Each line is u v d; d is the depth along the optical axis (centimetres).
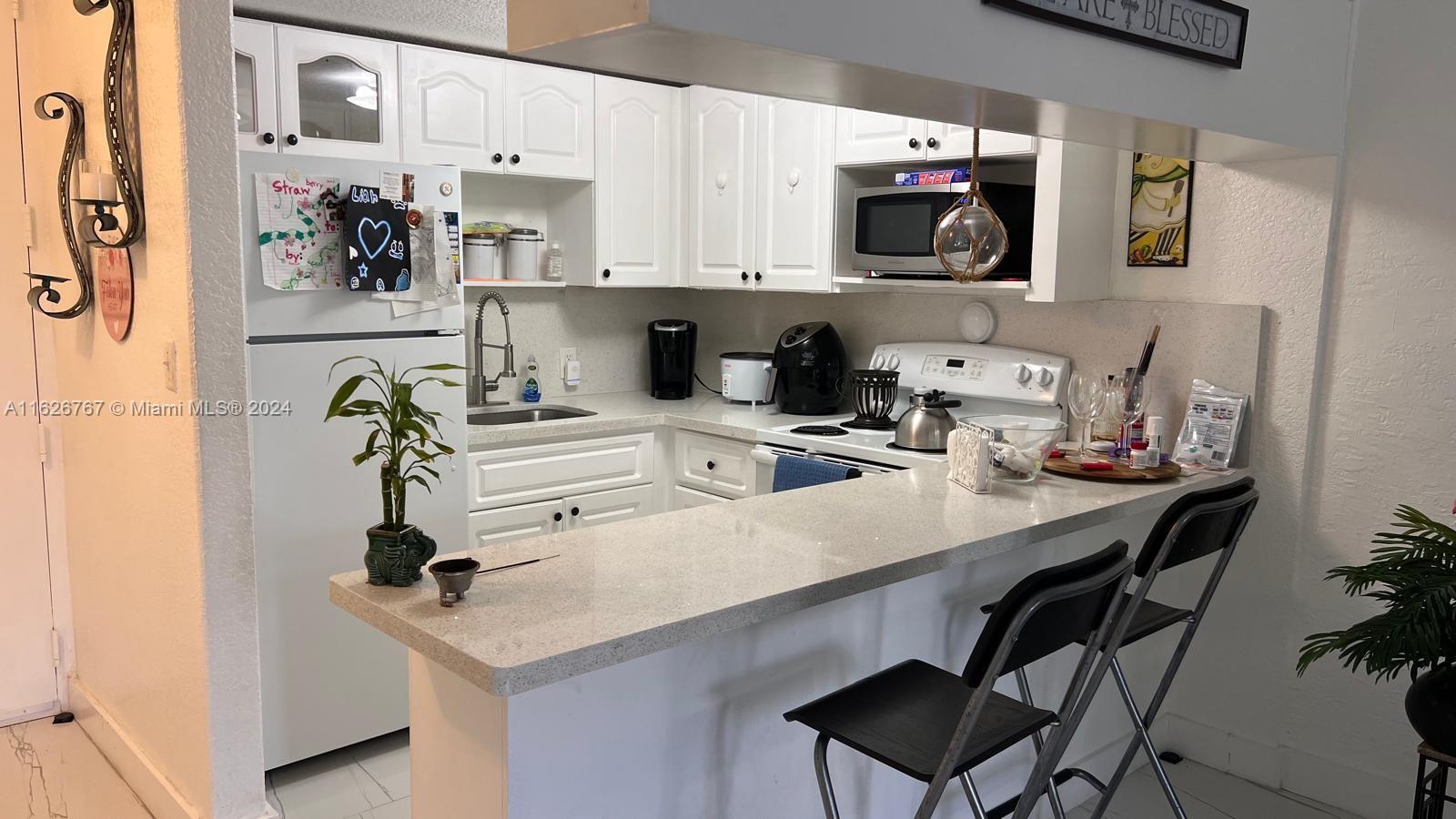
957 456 242
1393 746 255
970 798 164
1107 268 297
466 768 155
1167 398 286
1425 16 237
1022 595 143
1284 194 261
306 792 267
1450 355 240
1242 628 279
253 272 255
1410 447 248
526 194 391
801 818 192
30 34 279
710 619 148
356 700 284
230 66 206
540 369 405
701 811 173
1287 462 267
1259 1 212
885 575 173
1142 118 186
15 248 289
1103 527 259
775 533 194
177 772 241
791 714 170
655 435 378
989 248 209
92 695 297
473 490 329
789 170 347
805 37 129
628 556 178
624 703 159
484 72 337
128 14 215
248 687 225
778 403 375
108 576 272
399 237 278
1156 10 181
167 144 207
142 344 231
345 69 307
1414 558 209
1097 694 267
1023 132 206
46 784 268
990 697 177
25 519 300
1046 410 316
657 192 390
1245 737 281
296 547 268
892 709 171
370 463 279
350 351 272
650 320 440
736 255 371
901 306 363
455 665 133
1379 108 246
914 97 164
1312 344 259
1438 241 240
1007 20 156
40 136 281
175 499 223
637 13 115
